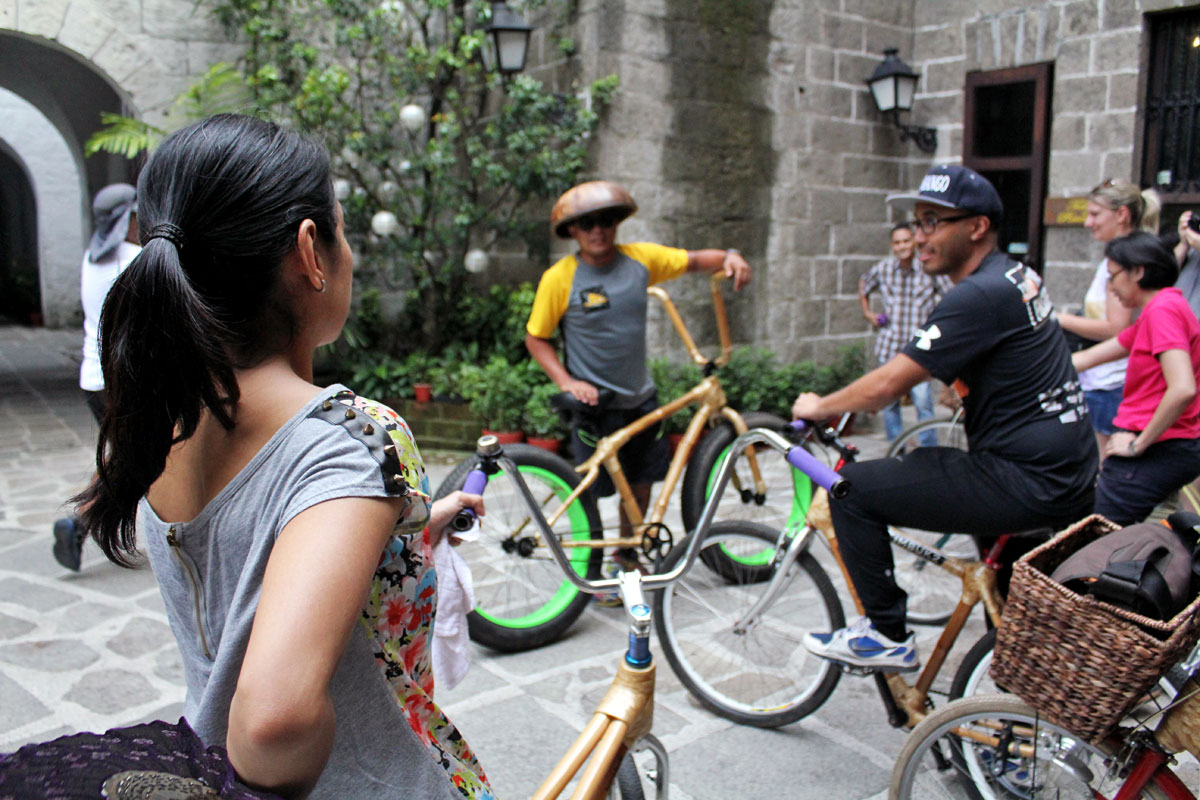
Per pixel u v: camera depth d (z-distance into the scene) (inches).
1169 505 206.8
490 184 285.1
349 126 288.2
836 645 108.6
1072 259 287.0
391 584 42.7
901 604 108.5
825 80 310.8
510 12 268.7
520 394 268.8
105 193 164.2
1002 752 93.7
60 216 625.6
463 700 130.4
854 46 315.6
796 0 301.0
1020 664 76.3
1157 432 127.6
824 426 116.6
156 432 38.6
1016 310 100.0
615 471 154.6
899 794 93.0
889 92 312.2
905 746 92.4
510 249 305.0
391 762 42.8
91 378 165.5
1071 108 284.7
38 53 485.7
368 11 286.5
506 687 134.5
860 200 324.5
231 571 39.8
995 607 106.0
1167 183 269.0
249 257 38.9
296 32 306.5
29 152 618.2
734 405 285.7
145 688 132.8
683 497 165.2
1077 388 104.5
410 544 43.3
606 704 65.4
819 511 117.3
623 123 273.3
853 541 107.3
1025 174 305.1
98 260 163.9
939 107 323.0
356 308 316.8
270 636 34.2
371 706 42.4
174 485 41.9
